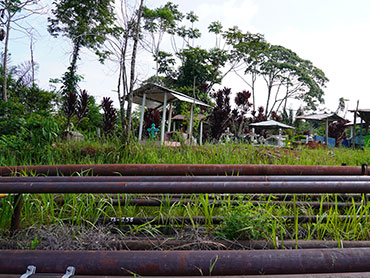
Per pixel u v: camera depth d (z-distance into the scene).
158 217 2.50
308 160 4.94
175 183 1.79
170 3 17.11
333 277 1.49
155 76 21.17
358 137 18.55
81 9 7.79
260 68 39.75
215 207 2.71
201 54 16.42
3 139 4.95
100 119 11.71
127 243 2.11
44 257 1.60
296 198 3.02
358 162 5.88
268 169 2.80
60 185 1.79
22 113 7.16
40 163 4.50
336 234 2.28
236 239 2.12
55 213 2.54
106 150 5.10
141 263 1.57
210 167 2.76
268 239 2.13
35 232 2.21
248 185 1.77
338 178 2.20
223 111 9.92
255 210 2.32
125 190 1.79
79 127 10.78
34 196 2.61
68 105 8.44
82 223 2.40
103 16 7.69
